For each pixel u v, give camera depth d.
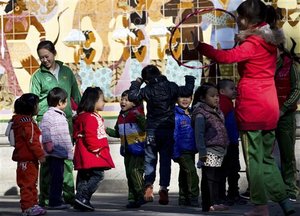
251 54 9.02
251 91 9.07
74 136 11.32
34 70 14.19
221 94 11.81
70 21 14.12
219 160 10.78
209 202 10.82
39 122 12.09
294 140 11.66
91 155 11.16
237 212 10.73
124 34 13.99
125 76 13.98
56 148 11.51
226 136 10.87
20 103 10.92
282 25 13.55
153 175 11.25
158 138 11.24
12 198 13.58
